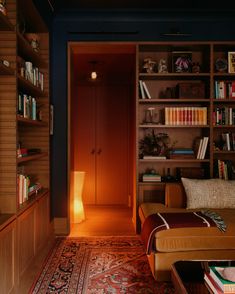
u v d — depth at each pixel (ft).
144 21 12.22
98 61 15.58
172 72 12.22
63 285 7.72
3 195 7.15
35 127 11.06
